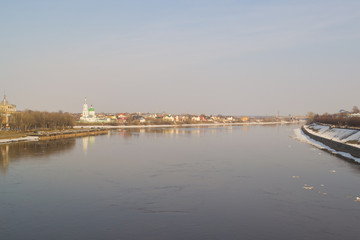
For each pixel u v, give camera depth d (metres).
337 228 38.28
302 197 50.56
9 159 87.56
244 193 52.94
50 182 60.50
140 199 49.69
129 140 151.25
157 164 80.56
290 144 131.75
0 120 156.38
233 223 39.97
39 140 143.75
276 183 59.62
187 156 94.88
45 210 44.53
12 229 38.06
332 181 61.06
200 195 51.78
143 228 38.41
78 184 59.00
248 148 116.56
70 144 129.12
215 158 90.69
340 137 124.25
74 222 40.19
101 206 46.28
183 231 37.56
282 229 38.06
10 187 56.78
